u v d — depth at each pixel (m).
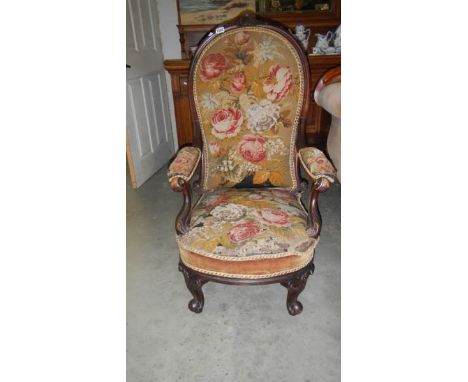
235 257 1.11
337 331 1.31
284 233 1.15
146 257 1.82
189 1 2.76
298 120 1.36
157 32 2.81
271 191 1.40
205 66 1.32
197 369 1.18
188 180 1.20
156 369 1.19
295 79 1.31
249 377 1.14
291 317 1.38
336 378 1.13
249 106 1.34
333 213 2.16
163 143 3.02
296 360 1.20
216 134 1.38
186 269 1.25
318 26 2.78
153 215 2.26
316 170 1.15
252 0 2.73
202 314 1.42
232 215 1.22
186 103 2.75
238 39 1.30
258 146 1.38
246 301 1.48
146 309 1.46
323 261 1.71
